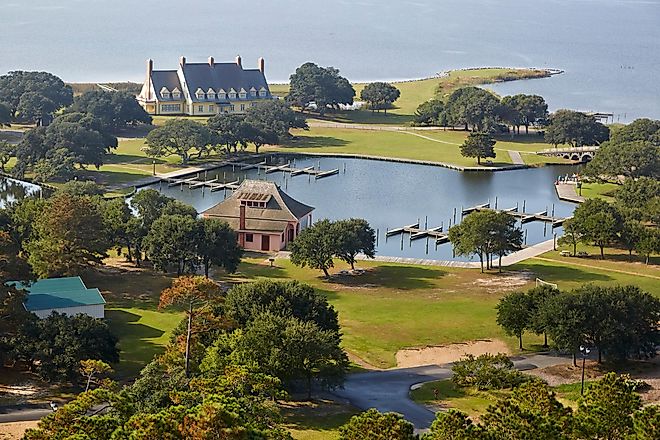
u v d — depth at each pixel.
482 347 125.06
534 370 115.44
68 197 143.62
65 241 138.50
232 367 88.69
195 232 149.75
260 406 84.06
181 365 99.69
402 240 187.00
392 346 125.06
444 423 75.31
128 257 161.75
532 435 75.06
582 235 171.75
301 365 101.12
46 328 107.69
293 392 105.88
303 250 157.38
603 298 117.69
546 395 82.12
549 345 125.38
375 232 191.62
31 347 105.88
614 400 80.00
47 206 150.12
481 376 108.00
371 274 161.38
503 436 76.00
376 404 102.75
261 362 100.00
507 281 156.75
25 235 154.12
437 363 119.06
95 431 74.94
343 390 107.25
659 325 126.62
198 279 101.56
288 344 100.75
